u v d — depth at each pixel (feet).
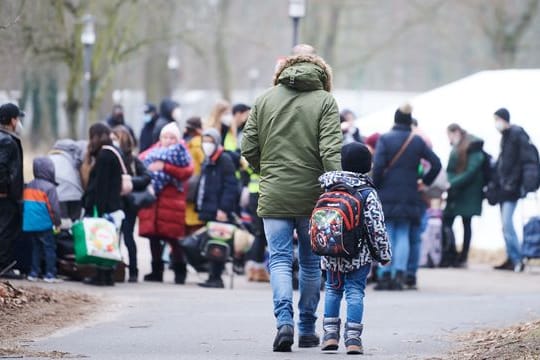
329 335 75.10
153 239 124.36
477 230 172.76
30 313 91.09
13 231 108.47
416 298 112.78
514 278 138.92
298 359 71.20
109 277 115.65
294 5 153.58
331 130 75.10
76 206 119.03
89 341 79.77
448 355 73.31
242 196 136.67
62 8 202.59
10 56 160.56
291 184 75.51
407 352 75.82
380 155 122.01
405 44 479.41
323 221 73.05
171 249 128.98
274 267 75.66
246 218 137.59
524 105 162.30
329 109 75.66
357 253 73.61
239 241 135.03
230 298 108.27
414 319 94.48
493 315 96.78
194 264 120.88
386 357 72.74
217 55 403.13
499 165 146.72
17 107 108.06
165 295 108.99
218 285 120.98
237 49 482.69
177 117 141.90
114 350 75.56
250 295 111.75
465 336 83.20
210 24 284.41
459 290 123.95
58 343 78.64
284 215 75.66
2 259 108.17
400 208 121.70
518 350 70.59
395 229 123.13
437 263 153.79
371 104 432.25
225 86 405.80
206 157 120.98
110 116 157.89
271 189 75.72
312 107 75.66
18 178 107.76
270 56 488.02
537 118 161.38
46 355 72.28
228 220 120.98
